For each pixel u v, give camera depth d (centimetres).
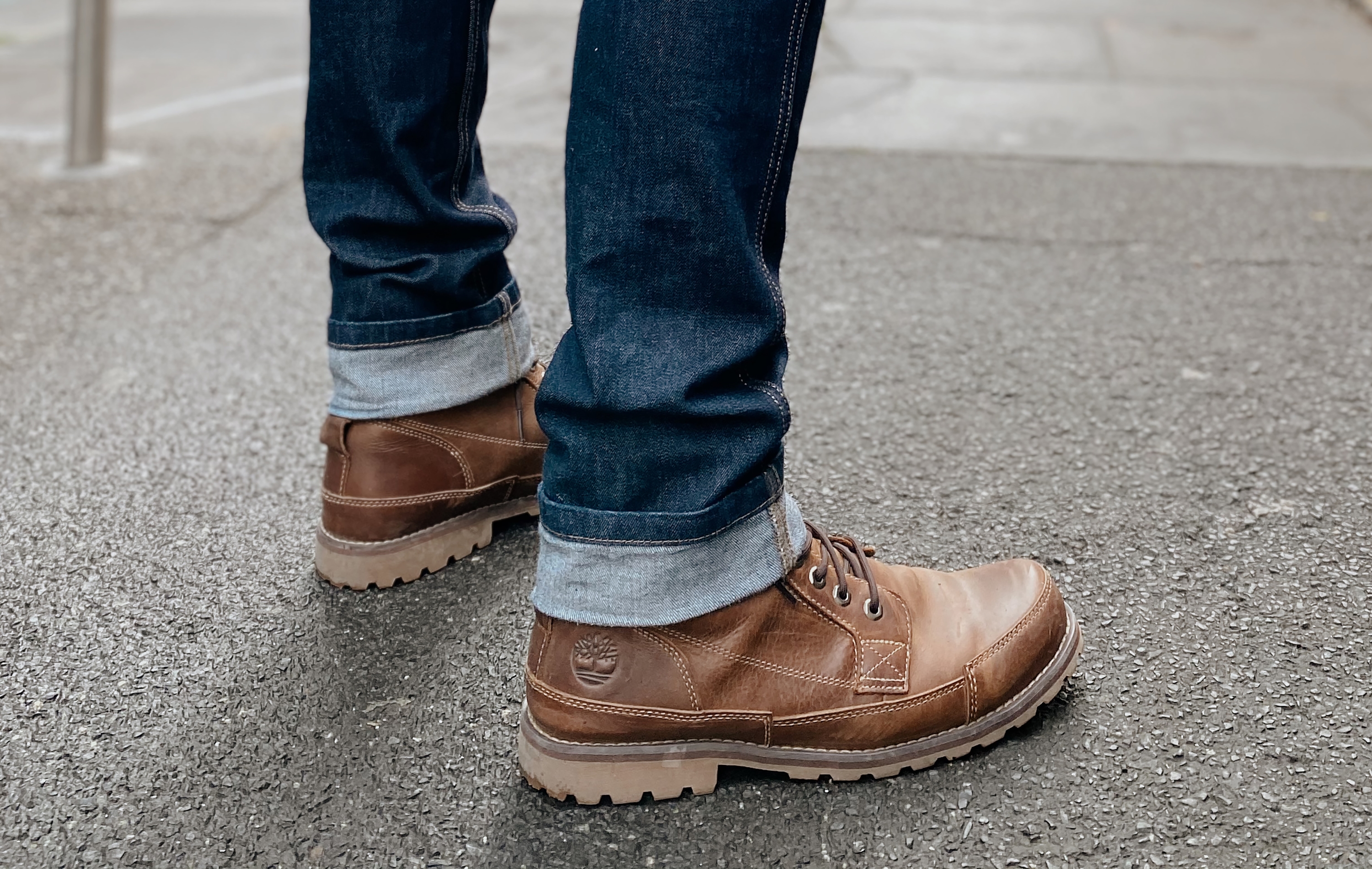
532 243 247
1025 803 102
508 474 140
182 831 100
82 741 111
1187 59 429
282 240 259
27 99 388
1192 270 237
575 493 96
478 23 118
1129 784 104
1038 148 321
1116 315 215
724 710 102
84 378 192
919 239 255
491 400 136
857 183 293
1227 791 103
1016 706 108
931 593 112
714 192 86
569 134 89
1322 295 223
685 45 82
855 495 155
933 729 105
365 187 121
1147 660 121
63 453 167
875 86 387
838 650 104
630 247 88
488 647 125
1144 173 301
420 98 115
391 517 132
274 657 123
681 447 93
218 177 302
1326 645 123
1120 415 177
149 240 257
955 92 380
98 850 98
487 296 132
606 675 100
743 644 101
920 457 165
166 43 473
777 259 95
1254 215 268
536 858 98
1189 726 111
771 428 95
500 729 113
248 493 157
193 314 218
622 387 89
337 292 126
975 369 193
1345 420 174
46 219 271
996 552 142
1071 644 112
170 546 144
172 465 164
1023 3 527
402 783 106
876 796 104
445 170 122
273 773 107
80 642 126
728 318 91
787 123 88
